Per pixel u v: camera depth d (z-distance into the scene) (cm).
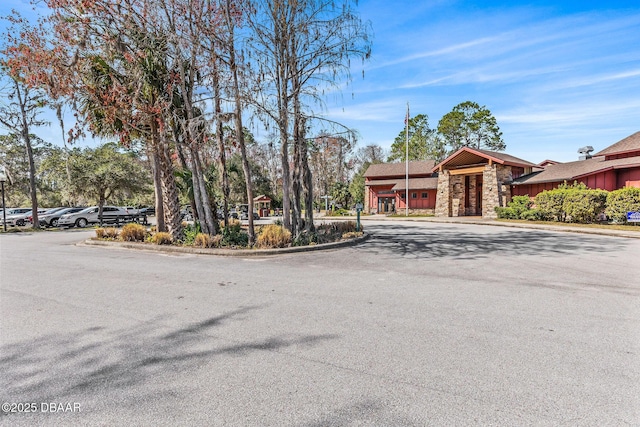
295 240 1188
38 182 4175
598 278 686
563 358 339
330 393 280
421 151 5644
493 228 1922
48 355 355
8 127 2170
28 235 1867
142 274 764
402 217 3089
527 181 2542
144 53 1175
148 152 1402
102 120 1277
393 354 351
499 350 358
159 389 289
